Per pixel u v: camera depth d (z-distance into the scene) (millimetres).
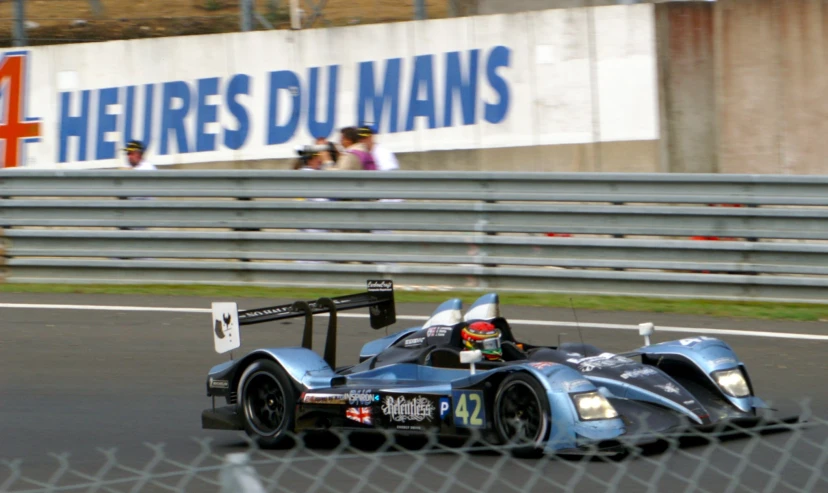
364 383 22578
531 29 53062
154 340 33906
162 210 41719
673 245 37219
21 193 42875
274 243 40938
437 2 60312
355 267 40156
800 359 30375
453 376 21688
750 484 17859
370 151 44062
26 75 57344
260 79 55719
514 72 53344
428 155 54344
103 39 59562
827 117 51250
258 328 35812
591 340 33031
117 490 19266
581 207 38000
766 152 51938
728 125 52156
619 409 20203
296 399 22078
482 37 53562
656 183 37250
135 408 26219
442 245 39500
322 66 55156
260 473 19781
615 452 18516
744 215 36594
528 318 36156
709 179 36750
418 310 37000
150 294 41219
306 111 55406
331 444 22625
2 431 24188
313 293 40062
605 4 55312
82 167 57125
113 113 56906
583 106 52844
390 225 39969
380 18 58031
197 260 41781
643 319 35750
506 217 38906
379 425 21312
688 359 22203
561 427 18734
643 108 52438
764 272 36531
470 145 53938
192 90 56250
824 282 36031
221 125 56125
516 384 19703
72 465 21297
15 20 58031
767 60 51594
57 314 37844
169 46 56312
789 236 36219
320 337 34219
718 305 36875
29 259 42812
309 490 18484
